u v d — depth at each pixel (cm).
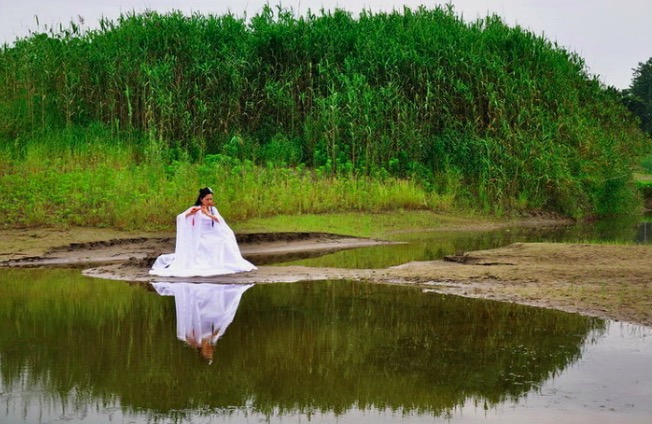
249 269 1242
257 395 575
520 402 554
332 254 1502
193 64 2666
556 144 2611
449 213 2258
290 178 2184
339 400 563
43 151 2217
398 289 1055
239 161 2250
